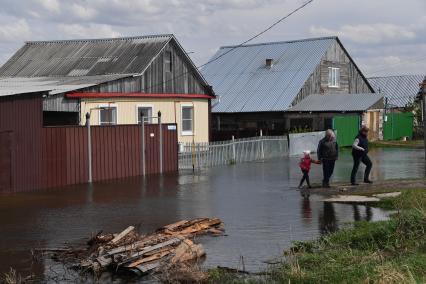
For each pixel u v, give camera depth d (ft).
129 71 94.63
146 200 55.06
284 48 148.97
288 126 128.26
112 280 30.12
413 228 35.78
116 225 43.55
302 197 56.03
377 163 89.20
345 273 28.35
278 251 35.04
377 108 133.39
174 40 99.81
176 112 99.86
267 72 141.49
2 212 48.93
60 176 64.85
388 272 26.63
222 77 144.56
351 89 152.97
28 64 109.29
